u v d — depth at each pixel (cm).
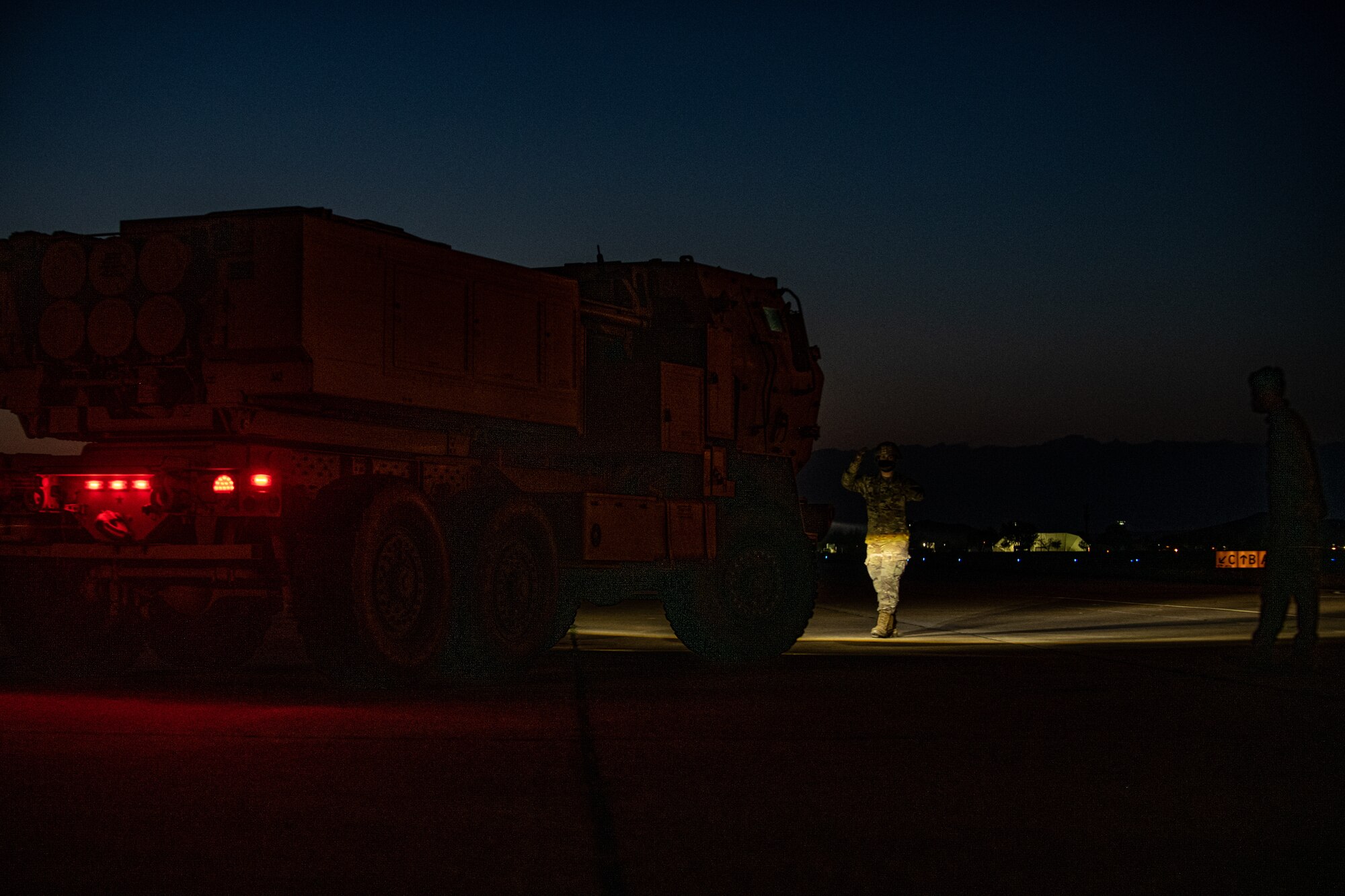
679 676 1197
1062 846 576
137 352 1094
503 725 879
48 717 896
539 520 1227
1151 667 1244
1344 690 1061
